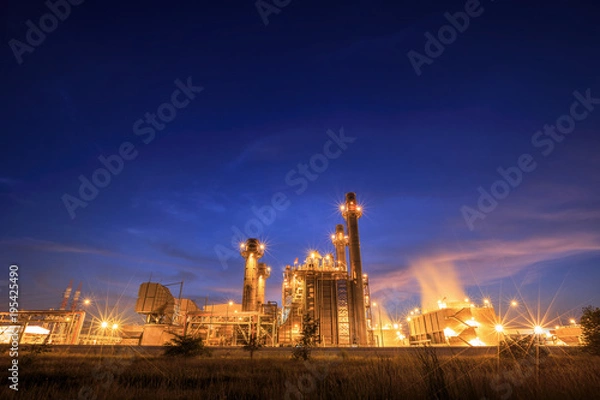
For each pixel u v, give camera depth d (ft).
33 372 58.90
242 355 118.01
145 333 207.72
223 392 38.17
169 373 58.90
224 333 245.24
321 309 263.29
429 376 29.91
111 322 226.17
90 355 106.22
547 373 37.99
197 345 112.88
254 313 222.07
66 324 200.85
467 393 28.71
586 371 37.96
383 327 280.31
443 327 213.66
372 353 107.45
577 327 195.72
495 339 201.05
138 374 57.00
